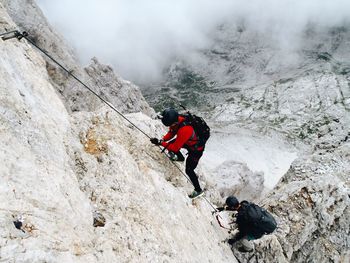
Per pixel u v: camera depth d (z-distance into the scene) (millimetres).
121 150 9703
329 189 16719
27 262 4762
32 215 5484
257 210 11727
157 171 11250
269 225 11586
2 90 7043
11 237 4812
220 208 12883
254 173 47500
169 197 10328
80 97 32875
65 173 7387
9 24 9352
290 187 17047
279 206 16297
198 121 10133
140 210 8562
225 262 11312
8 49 8453
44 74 9977
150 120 13477
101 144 9477
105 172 8805
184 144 10289
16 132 6672
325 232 16125
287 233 15273
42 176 6398
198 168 15445
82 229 6523
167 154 11719
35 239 5145
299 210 16078
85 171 8492
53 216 5922
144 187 9484
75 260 5621
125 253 7062
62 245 5602
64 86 31953
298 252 15328
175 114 9719
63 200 6441
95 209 7648
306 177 19719
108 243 6859
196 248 9883
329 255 15844
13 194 5449
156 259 7688
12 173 5754
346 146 21656
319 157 20781
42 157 6977
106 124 10500
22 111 7320
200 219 11656
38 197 5898
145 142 11766
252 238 12055
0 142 5996
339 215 16547
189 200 11727
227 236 13242
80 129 9695
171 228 9297
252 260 13359
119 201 8281
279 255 14258
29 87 8469
